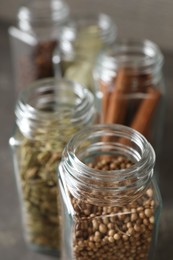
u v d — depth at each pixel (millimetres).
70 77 419
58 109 352
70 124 322
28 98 341
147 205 283
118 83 372
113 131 292
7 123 452
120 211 280
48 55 448
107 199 272
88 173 267
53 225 344
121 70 376
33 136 325
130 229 280
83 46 429
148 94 368
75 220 279
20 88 471
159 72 384
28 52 451
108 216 279
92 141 295
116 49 401
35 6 467
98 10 533
